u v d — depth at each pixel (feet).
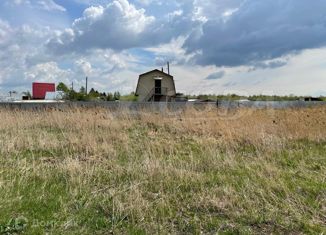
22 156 22.18
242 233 11.43
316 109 67.10
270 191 15.19
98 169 18.76
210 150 23.90
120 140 29.71
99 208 13.35
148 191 15.61
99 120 41.68
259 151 24.82
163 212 13.01
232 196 14.64
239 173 18.75
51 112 48.60
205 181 17.07
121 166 19.66
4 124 37.35
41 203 13.44
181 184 16.39
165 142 28.91
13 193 14.21
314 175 18.58
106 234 11.28
